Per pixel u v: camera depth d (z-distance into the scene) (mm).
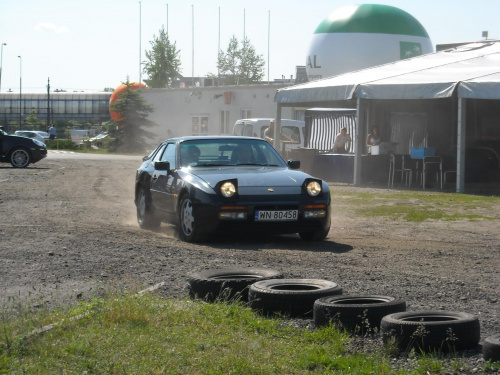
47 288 6973
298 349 4867
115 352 4664
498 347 4543
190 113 52969
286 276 7484
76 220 12742
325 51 42656
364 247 9875
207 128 51250
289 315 5863
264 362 4547
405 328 4863
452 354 4789
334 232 11648
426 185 21781
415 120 26734
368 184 22391
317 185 10117
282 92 24297
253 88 46938
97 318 5508
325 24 43312
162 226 12219
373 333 5324
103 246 9500
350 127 27703
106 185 21234
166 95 55906
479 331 4992
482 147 24812
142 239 10328
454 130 25734
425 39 43688
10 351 4715
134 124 57219
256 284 6203
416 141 26734
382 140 27312
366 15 42438
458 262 8688
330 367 4504
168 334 5090
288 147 29828
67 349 4707
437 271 8023
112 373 4297
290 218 9859
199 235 9914
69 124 99875
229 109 49062
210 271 6742
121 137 57250
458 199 17219
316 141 29312
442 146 26078
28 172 26703
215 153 11125
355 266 8250
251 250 9430
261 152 11328
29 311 5742
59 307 5973
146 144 57844
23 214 13516
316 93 22844
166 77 93438
